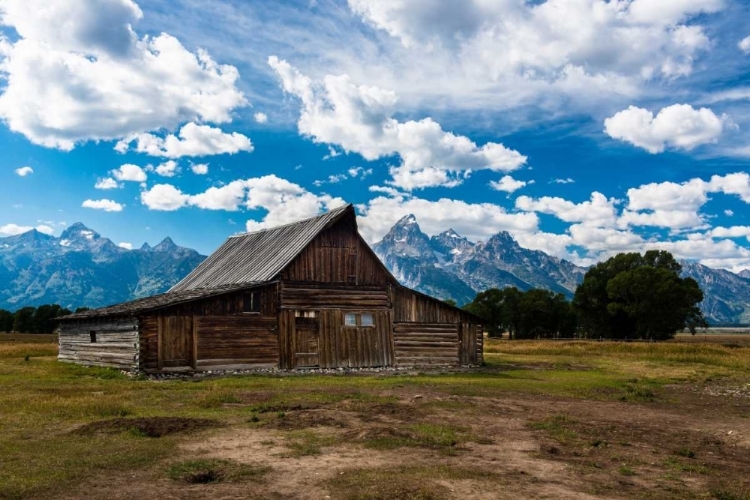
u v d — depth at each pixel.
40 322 135.00
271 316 34.91
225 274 42.75
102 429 14.19
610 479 10.98
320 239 37.44
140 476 10.49
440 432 14.80
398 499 9.36
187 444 12.98
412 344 39.62
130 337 31.45
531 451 13.16
